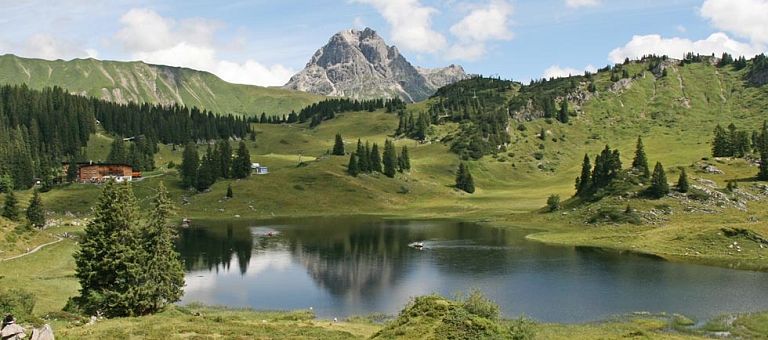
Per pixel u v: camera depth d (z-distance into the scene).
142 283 67.25
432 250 124.62
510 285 87.19
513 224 166.38
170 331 50.38
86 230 70.19
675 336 56.69
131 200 71.00
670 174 174.62
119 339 46.44
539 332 59.03
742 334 59.62
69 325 55.00
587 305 74.12
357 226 175.25
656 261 106.31
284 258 117.88
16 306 54.94
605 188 164.75
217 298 82.62
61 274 91.94
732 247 112.75
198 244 138.62
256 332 51.84
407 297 81.81
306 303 78.88
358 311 74.12
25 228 119.56
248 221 194.00
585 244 127.25
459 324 38.19
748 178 172.00
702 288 83.12
